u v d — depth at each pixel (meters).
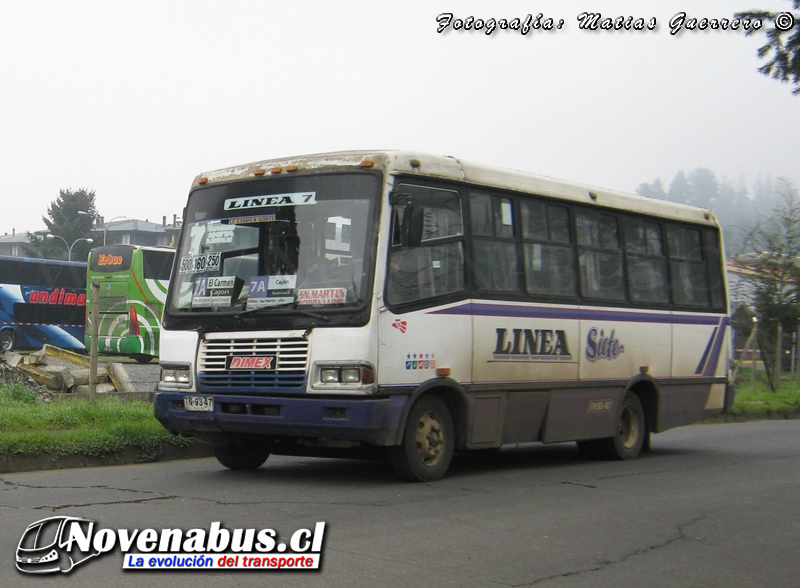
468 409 10.82
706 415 15.05
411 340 10.05
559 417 12.20
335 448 10.65
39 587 6.12
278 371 9.89
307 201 10.21
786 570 7.18
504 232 11.52
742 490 10.77
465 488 10.31
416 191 10.33
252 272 10.32
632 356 13.48
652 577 6.85
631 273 13.62
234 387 10.16
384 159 10.02
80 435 11.71
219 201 10.78
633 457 13.71
